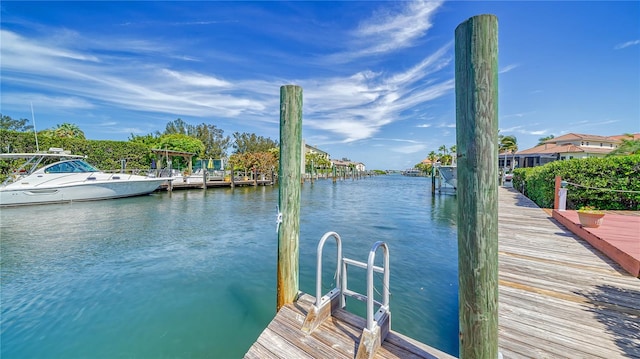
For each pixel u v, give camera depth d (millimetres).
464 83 1414
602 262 3820
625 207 7578
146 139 29656
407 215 11117
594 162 8008
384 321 2127
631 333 2141
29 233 7648
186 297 3996
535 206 9477
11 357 2748
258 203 13977
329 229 8461
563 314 2451
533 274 3406
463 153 1444
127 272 4914
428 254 5895
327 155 64625
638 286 3010
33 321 3369
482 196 1392
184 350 2859
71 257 5707
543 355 1905
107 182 13383
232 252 6125
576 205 8250
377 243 2197
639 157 7434
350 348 2033
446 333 3029
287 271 2760
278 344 2178
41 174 11750
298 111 2760
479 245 1417
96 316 3486
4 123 27422
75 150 16766
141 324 3316
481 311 1436
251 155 26672
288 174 2734
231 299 3949
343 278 2549
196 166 29875
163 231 8047
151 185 15586
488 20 1339
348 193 21719
